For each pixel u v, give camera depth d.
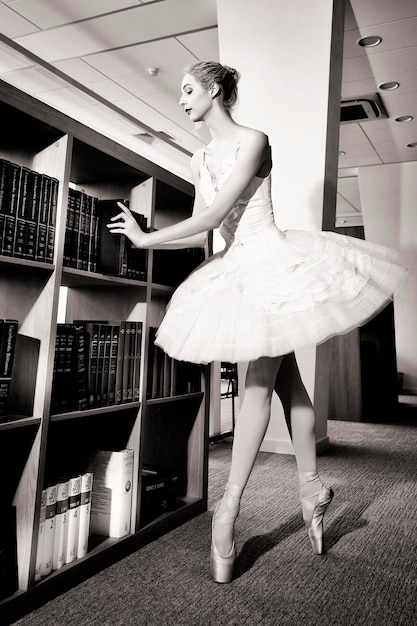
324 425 3.74
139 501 1.75
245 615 1.30
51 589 1.37
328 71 3.36
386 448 3.76
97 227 1.70
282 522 2.02
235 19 3.61
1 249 1.31
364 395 5.77
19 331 1.46
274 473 2.87
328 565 1.61
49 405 1.39
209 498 2.36
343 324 1.44
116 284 1.82
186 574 1.53
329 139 3.44
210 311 1.56
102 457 1.73
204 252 2.34
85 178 1.96
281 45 3.48
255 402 1.56
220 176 1.61
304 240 1.65
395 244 7.83
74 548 1.49
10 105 1.29
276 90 3.48
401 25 4.25
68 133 1.50
